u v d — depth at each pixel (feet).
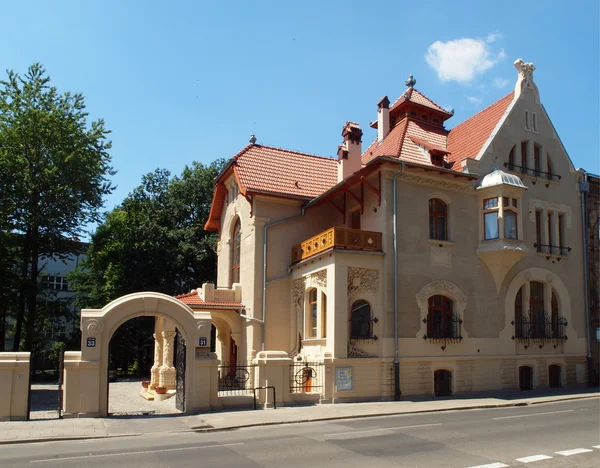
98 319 54.44
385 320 72.74
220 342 96.89
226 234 104.63
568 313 90.27
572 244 93.30
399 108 103.55
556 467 32.32
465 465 32.76
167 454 35.78
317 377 69.77
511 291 84.12
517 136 89.66
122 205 154.20
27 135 110.42
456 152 91.76
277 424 50.93
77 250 125.29
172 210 149.89
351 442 40.22
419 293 75.72
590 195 98.17
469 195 83.05
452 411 61.36
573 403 68.49
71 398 52.70
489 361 80.23
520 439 41.22
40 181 110.52
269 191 86.69
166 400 74.13
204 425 48.73
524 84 92.99
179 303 57.62
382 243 75.31
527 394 77.36
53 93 118.93
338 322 70.23
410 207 77.56
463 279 80.07
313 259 77.20
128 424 49.03
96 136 121.29
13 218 110.01
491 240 81.15
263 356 62.13
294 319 84.38
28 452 37.06
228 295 91.50
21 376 51.39
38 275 121.70
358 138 94.17
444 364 76.13
